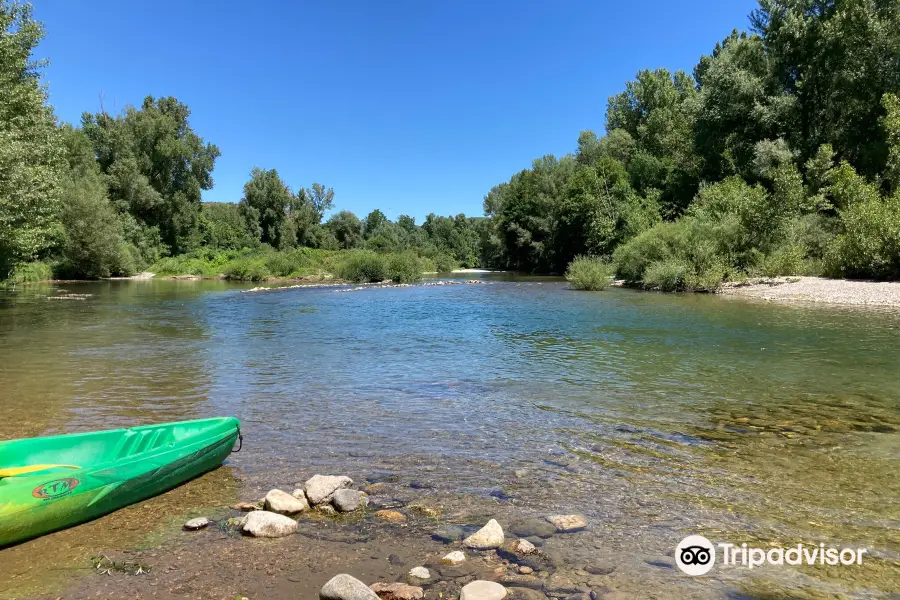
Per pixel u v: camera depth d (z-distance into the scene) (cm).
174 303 2509
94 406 786
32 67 2262
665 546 400
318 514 457
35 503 405
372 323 1764
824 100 3472
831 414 730
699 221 3066
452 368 1051
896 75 3091
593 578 357
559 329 1560
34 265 4106
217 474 542
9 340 1416
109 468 455
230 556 390
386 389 888
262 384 927
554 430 674
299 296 2955
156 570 371
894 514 448
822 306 1938
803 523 434
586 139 6438
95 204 4378
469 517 448
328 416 736
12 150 1803
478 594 328
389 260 4547
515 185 6950
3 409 769
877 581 353
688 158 4731
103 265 4531
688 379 938
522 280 4531
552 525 432
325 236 8488
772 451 596
